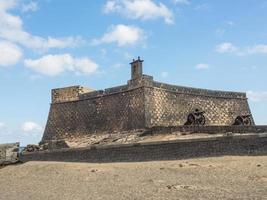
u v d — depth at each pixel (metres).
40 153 54.81
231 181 25.69
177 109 61.56
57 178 33.25
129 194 23.75
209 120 64.81
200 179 27.28
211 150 38.56
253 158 34.03
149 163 38.34
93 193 25.23
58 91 71.44
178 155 40.66
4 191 29.28
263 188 22.78
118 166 37.53
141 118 57.19
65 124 68.75
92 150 48.12
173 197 21.91
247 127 45.22
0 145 48.50
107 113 63.38
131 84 60.50
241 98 71.31
